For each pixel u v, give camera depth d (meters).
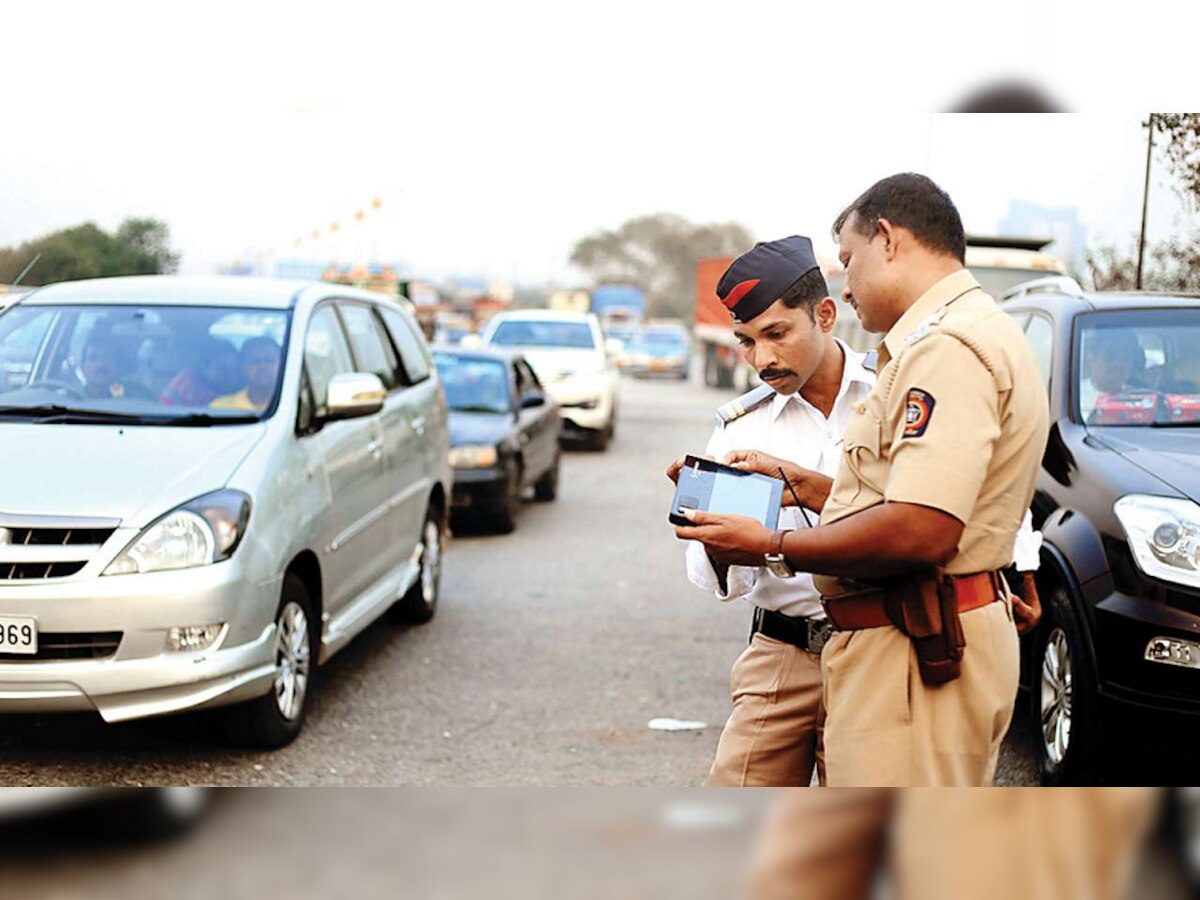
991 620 2.38
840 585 2.46
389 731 5.55
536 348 19.33
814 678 3.00
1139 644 4.42
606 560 10.16
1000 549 2.37
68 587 4.59
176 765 4.98
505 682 6.42
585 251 96.75
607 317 57.50
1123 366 5.73
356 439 6.27
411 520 7.23
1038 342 6.30
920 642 2.36
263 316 6.14
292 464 5.42
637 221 96.94
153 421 5.49
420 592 7.59
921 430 2.22
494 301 57.12
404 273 28.09
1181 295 6.31
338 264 20.89
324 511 5.66
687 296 97.06
